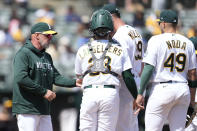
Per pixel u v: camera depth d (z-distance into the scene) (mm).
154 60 22484
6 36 51719
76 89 42906
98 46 21844
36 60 22906
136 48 24594
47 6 59688
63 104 46188
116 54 21734
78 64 22344
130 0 59938
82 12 63312
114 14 24609
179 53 22750
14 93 22766
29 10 61469
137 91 22438
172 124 22984
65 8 66312
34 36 23203
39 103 22812
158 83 22656
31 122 22609
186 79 23188
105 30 21922
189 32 50781
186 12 57281
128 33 24297
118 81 21844
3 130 43062
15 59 22672
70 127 45844
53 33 23047
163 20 23281
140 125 39156
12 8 58344
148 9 58344
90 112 21625
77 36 52688
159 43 22578
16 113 22672
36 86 22281
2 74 47469
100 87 21500
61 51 48469
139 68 24984
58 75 24469
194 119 26531
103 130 21703
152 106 22703
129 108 24109
